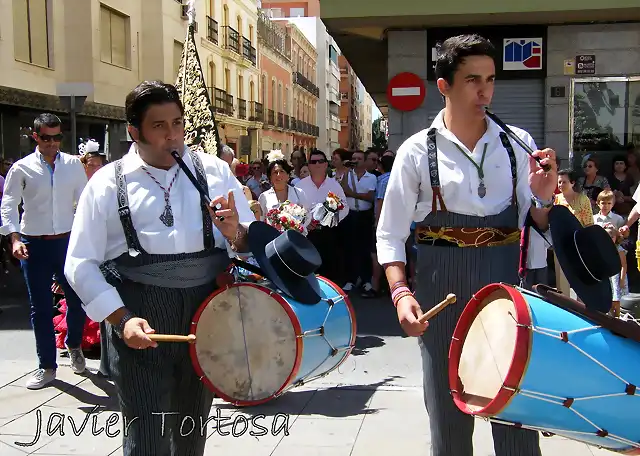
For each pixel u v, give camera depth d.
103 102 20.80
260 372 2.79
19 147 17.53
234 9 33.69
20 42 17.62
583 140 9.80
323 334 2.96
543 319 2.22
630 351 2.28
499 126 2.75
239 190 2.94
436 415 2.80
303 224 6.54
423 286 2.81
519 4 8.80
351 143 74.75
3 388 5.29
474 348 2.46
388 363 5.96
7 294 9.32
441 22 9.34
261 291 2.79
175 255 2.69
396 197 2.79
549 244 2.73
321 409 4.81
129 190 2.67
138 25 23.22
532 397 2.18
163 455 2.75
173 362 2.79
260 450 4.13
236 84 34.75
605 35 9.52
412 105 9.68
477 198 2.68
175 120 2.69
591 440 2.37
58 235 5.31
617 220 7.32
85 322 6.17
